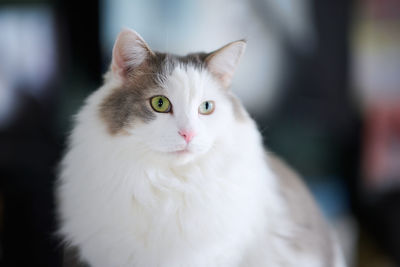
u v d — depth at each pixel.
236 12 2.95
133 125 1.38
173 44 2.94
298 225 1.79
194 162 1.44
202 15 2.93
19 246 2.43
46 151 2.65
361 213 2.97
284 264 1.70
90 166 1.43
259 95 3.09
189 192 1.41
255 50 3.02
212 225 1.41
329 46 3.04
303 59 3.06
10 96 2.71
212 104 1.46
